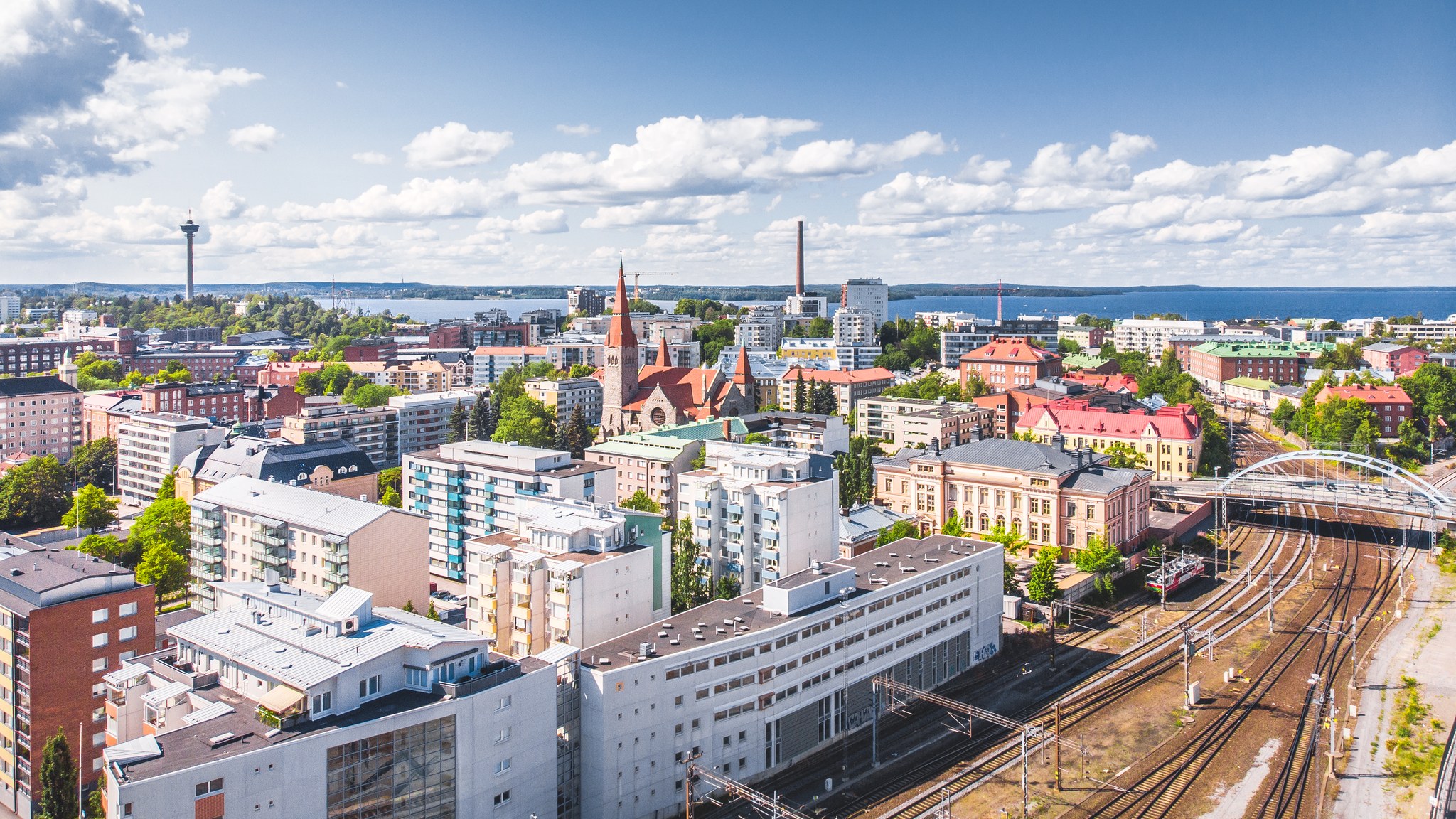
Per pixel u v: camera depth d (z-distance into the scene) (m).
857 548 196.62
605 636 134.00
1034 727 136.12
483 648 106.56
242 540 175.00
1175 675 155.25
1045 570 177.75
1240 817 115.81
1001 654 165.12
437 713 99.12
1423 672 156.12
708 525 179.00
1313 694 148.50
